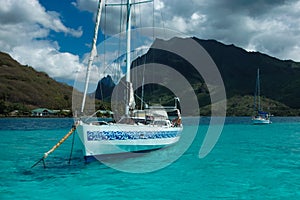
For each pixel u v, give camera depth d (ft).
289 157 63.31
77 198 32.94
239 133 139.54
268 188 37.42
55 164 51.31
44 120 286.25
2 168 48.14
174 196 33.81
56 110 403.54
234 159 60.03
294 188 37.45
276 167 51.57
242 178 42.70
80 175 43.19
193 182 40.19
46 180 40.34
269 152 71.56
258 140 104.78
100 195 33.96
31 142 91.09
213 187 37.73
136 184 38.86
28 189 36.11
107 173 44.57
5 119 305.53
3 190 35.63
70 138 104.88
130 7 61.21
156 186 37.91
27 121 257.14
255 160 59.00
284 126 204.03
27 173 44.42
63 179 40.96
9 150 71.36
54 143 88.17
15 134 122.83
